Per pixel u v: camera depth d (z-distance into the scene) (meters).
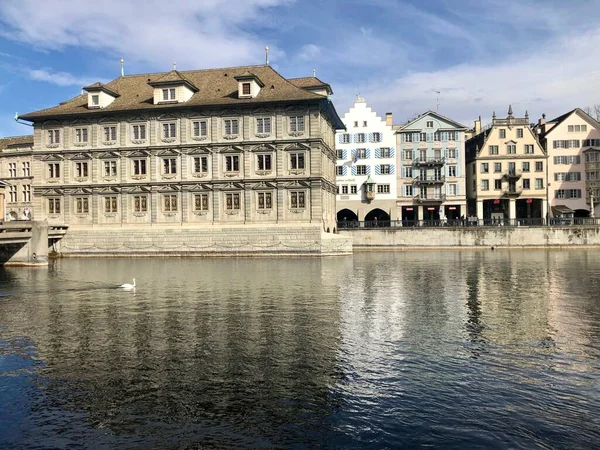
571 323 18.53
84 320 19.61
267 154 57.06
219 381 12.38
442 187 85.38
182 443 9.32
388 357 14.26
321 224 55.88
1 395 11.60
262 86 59.62
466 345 15.49
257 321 19.08
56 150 60.94
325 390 11.74
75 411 10.73
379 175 86.38
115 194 60.03
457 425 9.98
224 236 56.72
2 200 77.81
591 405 10.84
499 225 71.12
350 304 22.77
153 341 16.20
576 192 85.88
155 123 58.91
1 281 33.38
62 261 52.94
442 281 31.48
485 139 85.38
